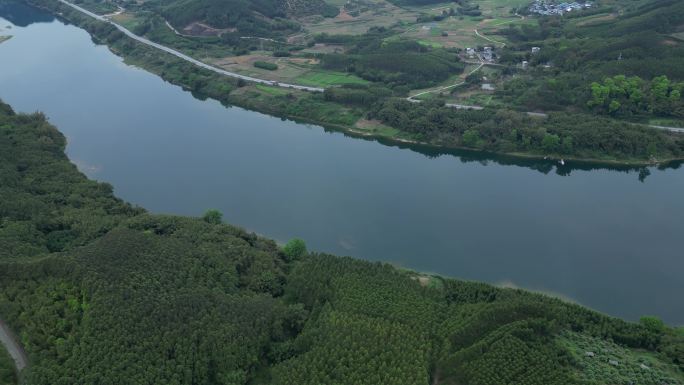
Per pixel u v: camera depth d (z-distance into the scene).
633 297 141.38
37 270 122.38
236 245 141.75
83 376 97.75
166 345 104.88
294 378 101.19
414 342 108.56
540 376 99.25
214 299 117.88
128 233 136.38
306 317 118.25
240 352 106.62
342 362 104.00
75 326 108.88
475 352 104.94
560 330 114.94
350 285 125.81
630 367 103.56
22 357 106.62
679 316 135.25
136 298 114.38
